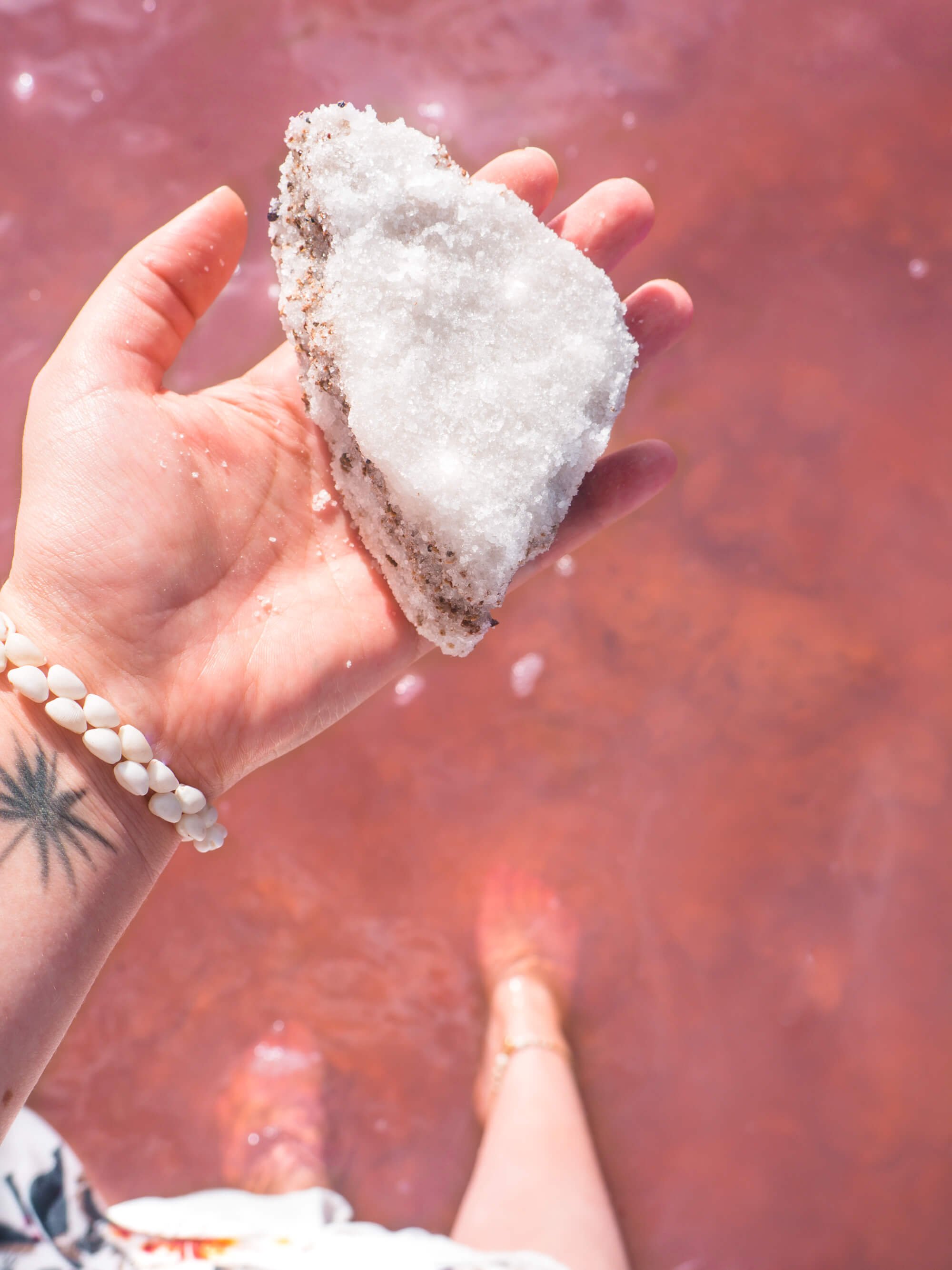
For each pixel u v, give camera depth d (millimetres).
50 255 683
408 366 497
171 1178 642
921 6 731
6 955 452
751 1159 648
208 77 695
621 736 679
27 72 689
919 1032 656
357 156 503
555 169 543
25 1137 543
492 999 663
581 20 711
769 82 719
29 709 469
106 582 474
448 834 672
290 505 514
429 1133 653
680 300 546
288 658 499
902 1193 644
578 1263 586
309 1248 566
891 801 673
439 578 503
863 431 697
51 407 479
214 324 676
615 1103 654
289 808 669
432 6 705
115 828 475
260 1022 658
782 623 685
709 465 693
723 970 664
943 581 688
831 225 710
